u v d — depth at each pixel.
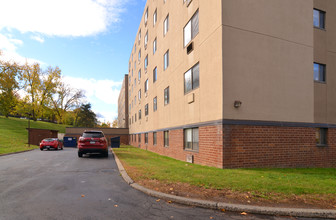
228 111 8.92
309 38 10.85
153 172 7.54
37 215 3.84
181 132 13.56
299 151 10.02
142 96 27.48
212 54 9.82
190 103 12.27
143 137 26.19
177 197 4.70
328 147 10.87
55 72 56.50
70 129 39.53
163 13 18.31
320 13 11.52
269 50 9.87
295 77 10.30
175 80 14.92
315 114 10.67
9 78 43.56
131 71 39.41
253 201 4.43
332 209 3.98
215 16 9.62
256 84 9.48
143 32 27.62
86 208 4.23
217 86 9.30
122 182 6.46
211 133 9.63
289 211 3.92
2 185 6.03
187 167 9.02
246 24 9.54
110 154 16.30
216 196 4.77
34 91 54.03
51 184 6.18
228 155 8.72
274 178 6.48
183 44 13.62
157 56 20.11
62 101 64.12
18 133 36.84
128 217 3.81
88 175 7.55
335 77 11.48
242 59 9.33
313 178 6.56
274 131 9.59
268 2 10.05
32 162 11.13
